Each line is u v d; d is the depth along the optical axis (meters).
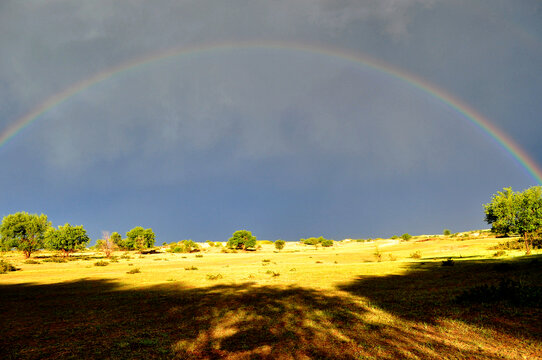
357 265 32.47
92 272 33.88
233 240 102.19
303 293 15.34
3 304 15.02
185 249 106.12
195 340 8.18
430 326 8.34
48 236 72.50
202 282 21.75
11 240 70.00
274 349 7.20
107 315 11.82
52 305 14.42
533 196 31.42
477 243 65.94
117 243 105.50
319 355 6.66
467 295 11.25
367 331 8.26
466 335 7.46
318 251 88.06
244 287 18.45
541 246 36.44
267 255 71.75
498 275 17.03
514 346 6.59
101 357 7.07
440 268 24.27
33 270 38.19
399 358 6.30
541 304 9.53
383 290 15.19
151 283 22.38
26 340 8.61
